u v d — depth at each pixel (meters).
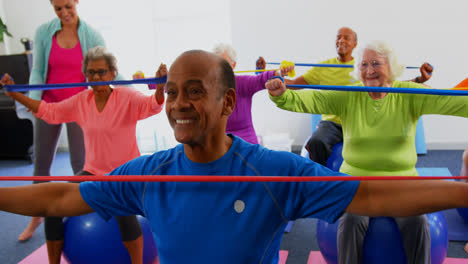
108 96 2.09
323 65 3.02
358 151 2.03
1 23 5.28
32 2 5.56
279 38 5.02
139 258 2.11
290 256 2.63
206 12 5.12
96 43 2.88
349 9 4.78
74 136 2.80
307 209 0.93
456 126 4.77
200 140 0.90
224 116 0.93
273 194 0.91
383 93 1.97
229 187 0.92
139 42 5.23
